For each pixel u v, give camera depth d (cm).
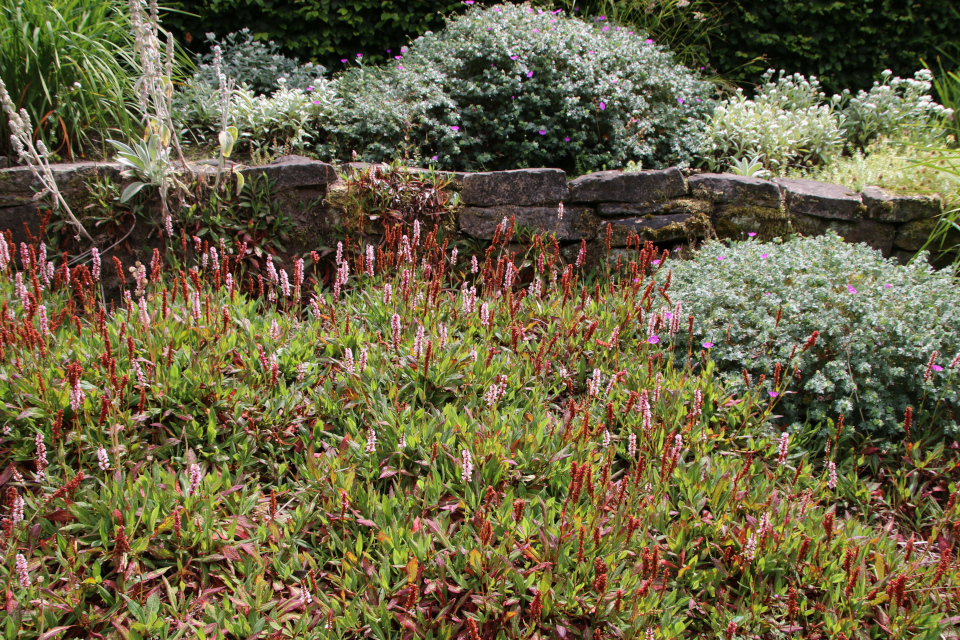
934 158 532
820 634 225
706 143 559
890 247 488
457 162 524
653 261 399
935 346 316
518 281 416
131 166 413
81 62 460
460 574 217
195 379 278
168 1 629
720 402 311
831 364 318
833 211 477
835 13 686
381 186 439
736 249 404
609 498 249
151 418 273
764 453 301
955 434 309
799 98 637
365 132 520
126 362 284
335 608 211
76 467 258
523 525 232
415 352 294
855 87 718
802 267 359
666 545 244
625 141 537
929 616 222
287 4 647
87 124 457
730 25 706
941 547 266
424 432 270
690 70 643
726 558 235
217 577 226
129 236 418
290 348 311
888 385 328
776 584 235
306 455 262
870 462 309
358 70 585
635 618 208
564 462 266
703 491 261
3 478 244
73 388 231
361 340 324
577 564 219
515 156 524
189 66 597
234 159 488
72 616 207
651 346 357
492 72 533
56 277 339
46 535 229
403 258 384
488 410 287
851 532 262
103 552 220
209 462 266
